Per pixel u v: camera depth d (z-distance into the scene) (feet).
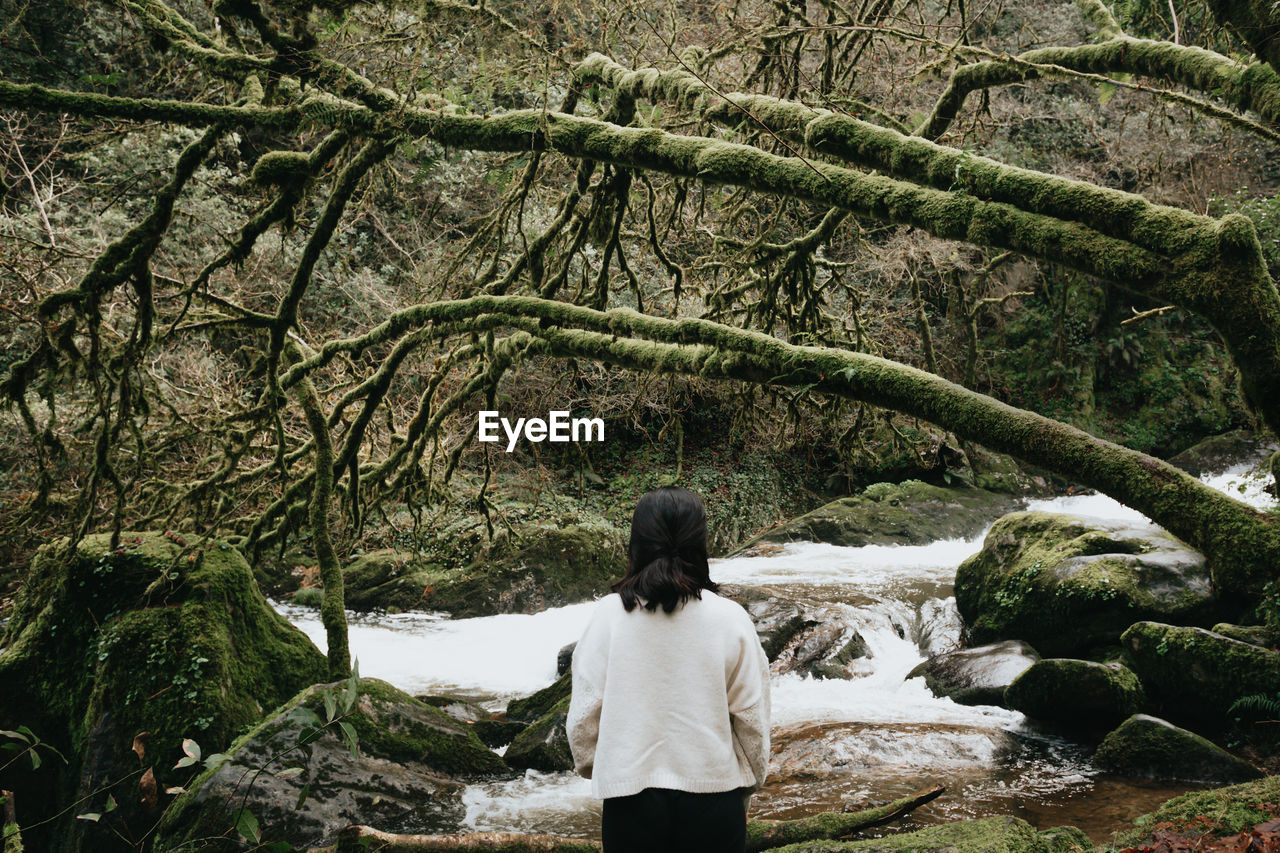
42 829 17.51
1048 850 10.50
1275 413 7.98
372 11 16.25
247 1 13.79
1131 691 20.11
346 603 39.17
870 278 41.75
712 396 44.98
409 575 39.47
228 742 17.17
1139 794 16.98
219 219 37.47
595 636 6.98
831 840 11.17
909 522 47.50
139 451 19.52
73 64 38.24
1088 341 62.34
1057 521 28.58
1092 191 9.05
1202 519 8.83
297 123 14.97
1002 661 24.09
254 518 24.11
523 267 19.60
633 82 15.12
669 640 6.73
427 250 41.11
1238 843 10.36
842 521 47.06
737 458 52.42
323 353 20.06
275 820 15.42
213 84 18.76
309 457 26.13
